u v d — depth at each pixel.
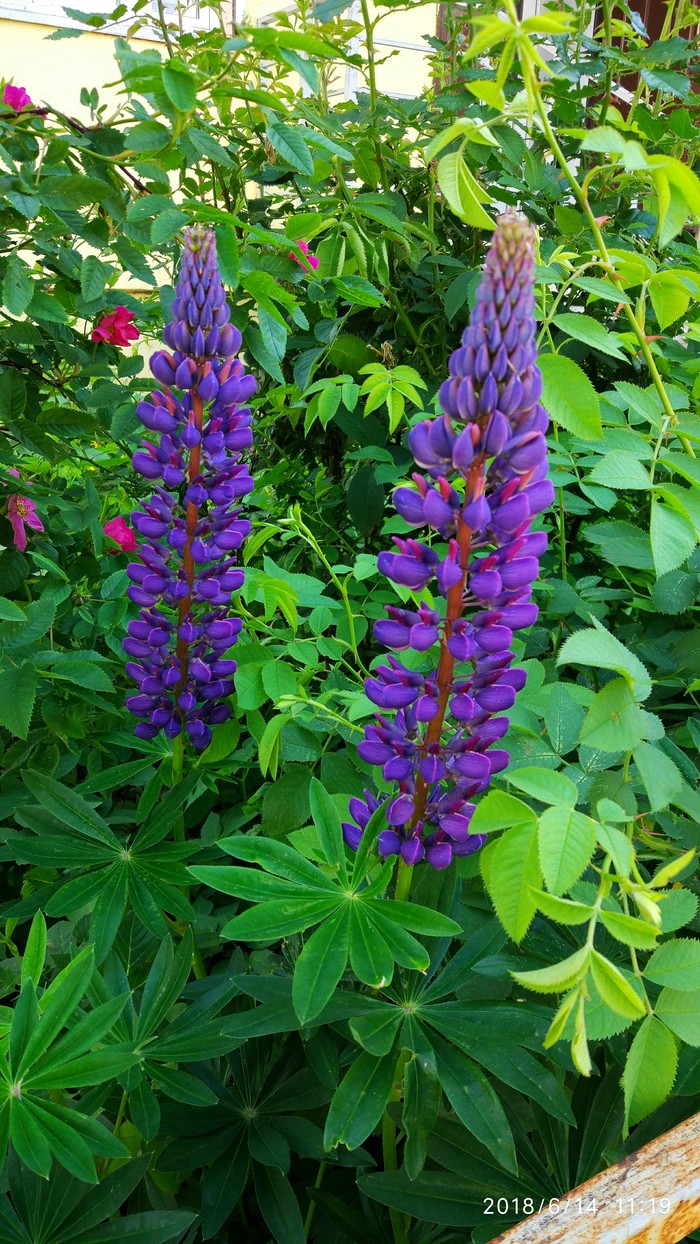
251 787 0.89
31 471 1.01
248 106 1.04
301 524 0.73
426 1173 0.52
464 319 1.03
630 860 0.39
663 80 0.96
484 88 0.47
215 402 0.62
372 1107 0.46
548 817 0.38
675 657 0.69
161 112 0.66
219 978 0.64
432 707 0.45
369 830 0.49
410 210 1.12
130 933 0.67
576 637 0.43
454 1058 0.48
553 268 0.68
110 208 0.71
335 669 0.73
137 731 0.67
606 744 0.44
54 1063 0.46
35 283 0.77
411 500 0.43
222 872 0.48
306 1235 0.61
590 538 0.67
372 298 0.88
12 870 0.92
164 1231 0.49
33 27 1.94
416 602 0.68
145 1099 0.52
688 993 0.42
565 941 0.56
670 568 0.53
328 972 0.44
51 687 0.80
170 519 0.62
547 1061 0.57
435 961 0.53
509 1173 0.52
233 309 0.77
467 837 0.48
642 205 1.09
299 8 1.13
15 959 0.73
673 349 0.83
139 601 0.64
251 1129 0.59
